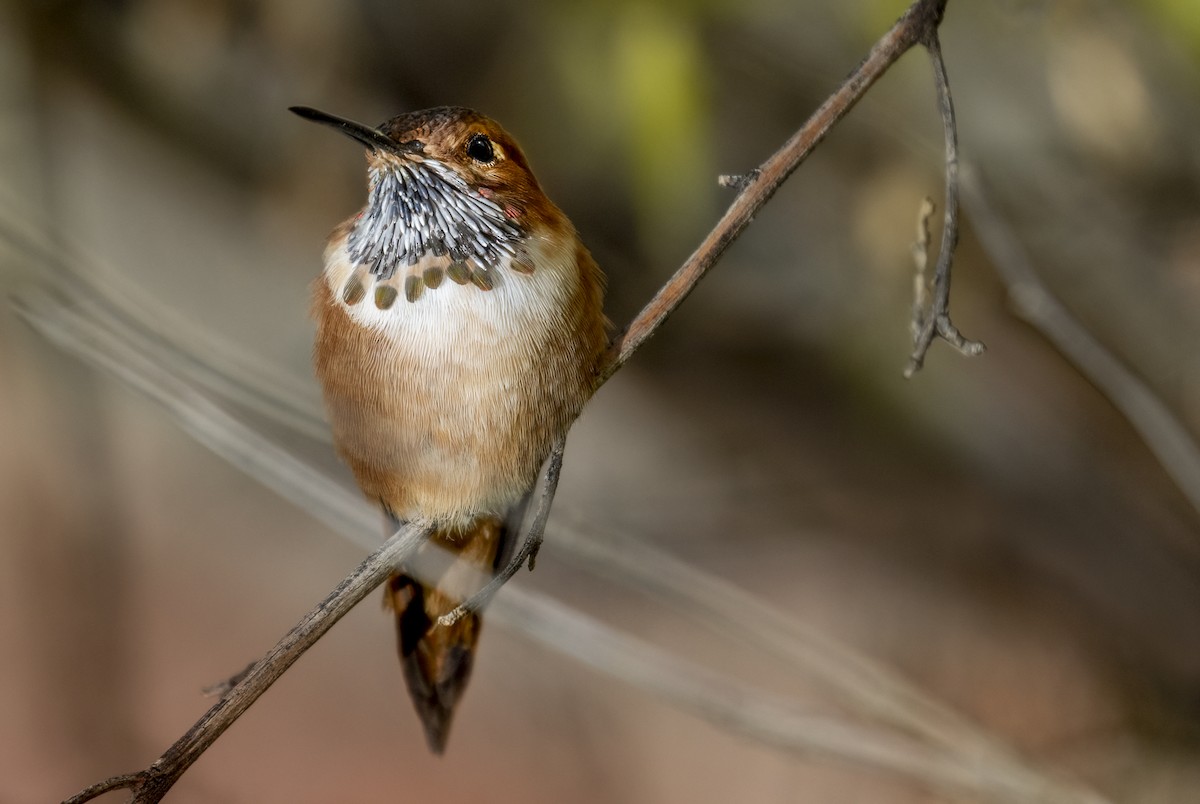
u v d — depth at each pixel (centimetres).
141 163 279
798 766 281
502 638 310
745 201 264
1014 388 281
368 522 269
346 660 328
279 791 284
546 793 282
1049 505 282
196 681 297
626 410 296
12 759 279
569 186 278
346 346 265
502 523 266
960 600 297
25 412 280
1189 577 282
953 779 271
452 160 265
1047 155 276
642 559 272
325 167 280
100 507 281
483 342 264
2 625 280
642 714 301
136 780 262
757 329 283
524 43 278
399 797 282
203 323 278
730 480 295
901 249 279
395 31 279
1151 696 281
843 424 290
